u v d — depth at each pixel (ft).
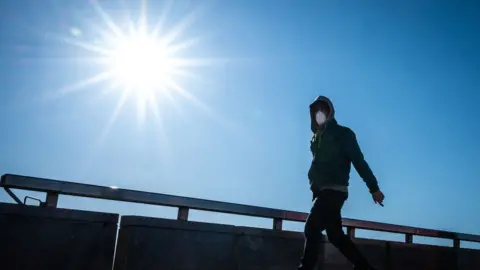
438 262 21.58
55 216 10.47
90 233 11.00
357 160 11.87
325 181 12.05
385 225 19.44
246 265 14.21
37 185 10.39
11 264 9.75
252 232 14.60
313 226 11.88
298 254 15.81
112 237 11.34
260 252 14.70
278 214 15.70
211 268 13.26
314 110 13.24
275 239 15.24
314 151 12.72
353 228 18.33
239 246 14.16
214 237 13.56
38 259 10.11
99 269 10.98
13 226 9.90
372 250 18.79
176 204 12.89
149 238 12.01
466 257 23.26
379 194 11.76
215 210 13.80
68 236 10.63
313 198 12.61
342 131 12.34
